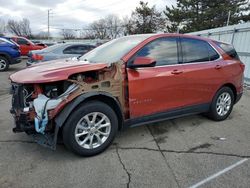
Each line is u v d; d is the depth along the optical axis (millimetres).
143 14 46312
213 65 4453
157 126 4520
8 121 4676
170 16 36906
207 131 4320
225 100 4855
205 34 12102
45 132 3150
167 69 3812
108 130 3424
